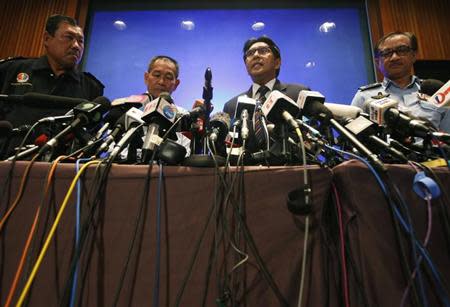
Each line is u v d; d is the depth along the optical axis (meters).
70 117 0.93
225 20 3.27
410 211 0.65
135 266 0.66
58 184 0.71
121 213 0.69
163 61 1.98
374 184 0.66
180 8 3.35
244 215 0.68
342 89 2.97
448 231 0.64
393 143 0.83
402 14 3.13
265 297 0.62
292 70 3.05
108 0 3.39
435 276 0.59
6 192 0.71
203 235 0.67
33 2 3.33
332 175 0.69
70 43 1.72
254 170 0.71
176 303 0.62
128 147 0.89
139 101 1.03
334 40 3.14
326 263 0.66
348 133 0.76
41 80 1.72
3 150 0.98
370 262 0.61
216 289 0.63
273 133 0.87
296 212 0.63
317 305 0.61
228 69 3.12
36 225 0.66
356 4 3.27
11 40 3.20
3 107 1.50
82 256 0.66
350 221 0.65
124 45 3.24
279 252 0.65
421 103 1.65
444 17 3.14
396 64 1.76
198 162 0.72
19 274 0.62
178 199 0.69
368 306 0.59
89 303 0.63
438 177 0.68
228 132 0.85
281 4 3.30
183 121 0.89
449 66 3.01
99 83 1.92
